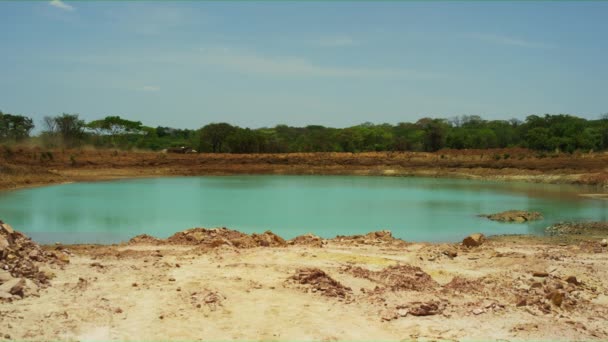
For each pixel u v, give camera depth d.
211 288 10.94
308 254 14.72
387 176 56.78
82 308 9.53
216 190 39.06
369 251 15.70
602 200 32.84
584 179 44.81
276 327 9.07
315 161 62.44
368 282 11.84
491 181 49.56
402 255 15.16
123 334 8.57
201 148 79.25
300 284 11.38
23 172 43.38
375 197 34.50
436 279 12.43
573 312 10.26
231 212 27.06
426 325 9.34
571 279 12.13
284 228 22.33
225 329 8.93
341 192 38.03
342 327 9.15
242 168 60.00
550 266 13.59
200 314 9.55
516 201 32.06
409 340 8.68
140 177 52.62
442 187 42.56
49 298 9.98
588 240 19.19
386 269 12.64
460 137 82.06
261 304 10.14
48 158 53.28
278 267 12.96
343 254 14.88
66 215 25.27
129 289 10.84
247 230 21.77
